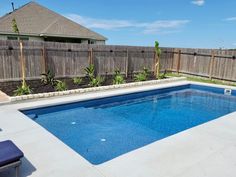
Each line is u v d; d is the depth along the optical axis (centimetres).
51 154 397
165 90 1143
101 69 1262
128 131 614
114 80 1146
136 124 678
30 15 1872
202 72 1452
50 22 1878
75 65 1161
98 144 523
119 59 1332
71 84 1047
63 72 1128
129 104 934
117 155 470
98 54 1234
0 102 708
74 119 699
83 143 527
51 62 1081
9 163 296
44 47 1044
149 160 381
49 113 747
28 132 495
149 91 1064
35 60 1033
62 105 781
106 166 361
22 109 686
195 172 347
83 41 1970
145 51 1455
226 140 473
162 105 923
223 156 401
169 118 749
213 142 461
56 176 329
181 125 679
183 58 1568
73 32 1850
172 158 389
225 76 1324
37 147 423
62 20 1961
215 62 1369
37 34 1673
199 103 965
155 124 683
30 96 766
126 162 374
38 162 368
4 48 942
